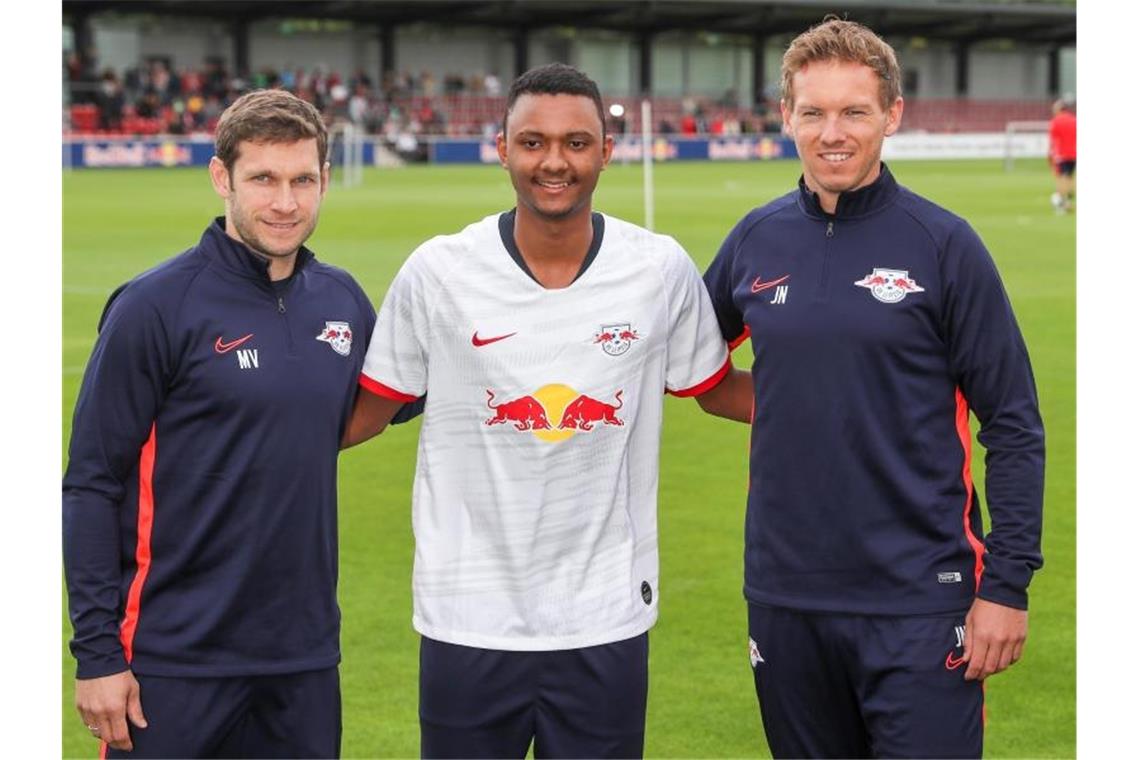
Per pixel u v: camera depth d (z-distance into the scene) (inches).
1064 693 196.4
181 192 1085.8
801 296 136.7
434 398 136.2
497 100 1850.4
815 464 136.4
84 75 1568.7
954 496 137.0
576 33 1975.9
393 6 1744.6
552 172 128.6
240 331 131.8
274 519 132.6
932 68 2202.3
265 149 130.3
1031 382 135.7
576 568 134.1
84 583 130.5
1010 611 132.4
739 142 1729.8
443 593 135.0
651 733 184.1
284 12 1732.3
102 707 130.6
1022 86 2277.3
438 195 1072.8
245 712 135.7
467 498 135.1
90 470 130.6
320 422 134.3
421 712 138.3
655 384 137.9
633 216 858.8
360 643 212.1
